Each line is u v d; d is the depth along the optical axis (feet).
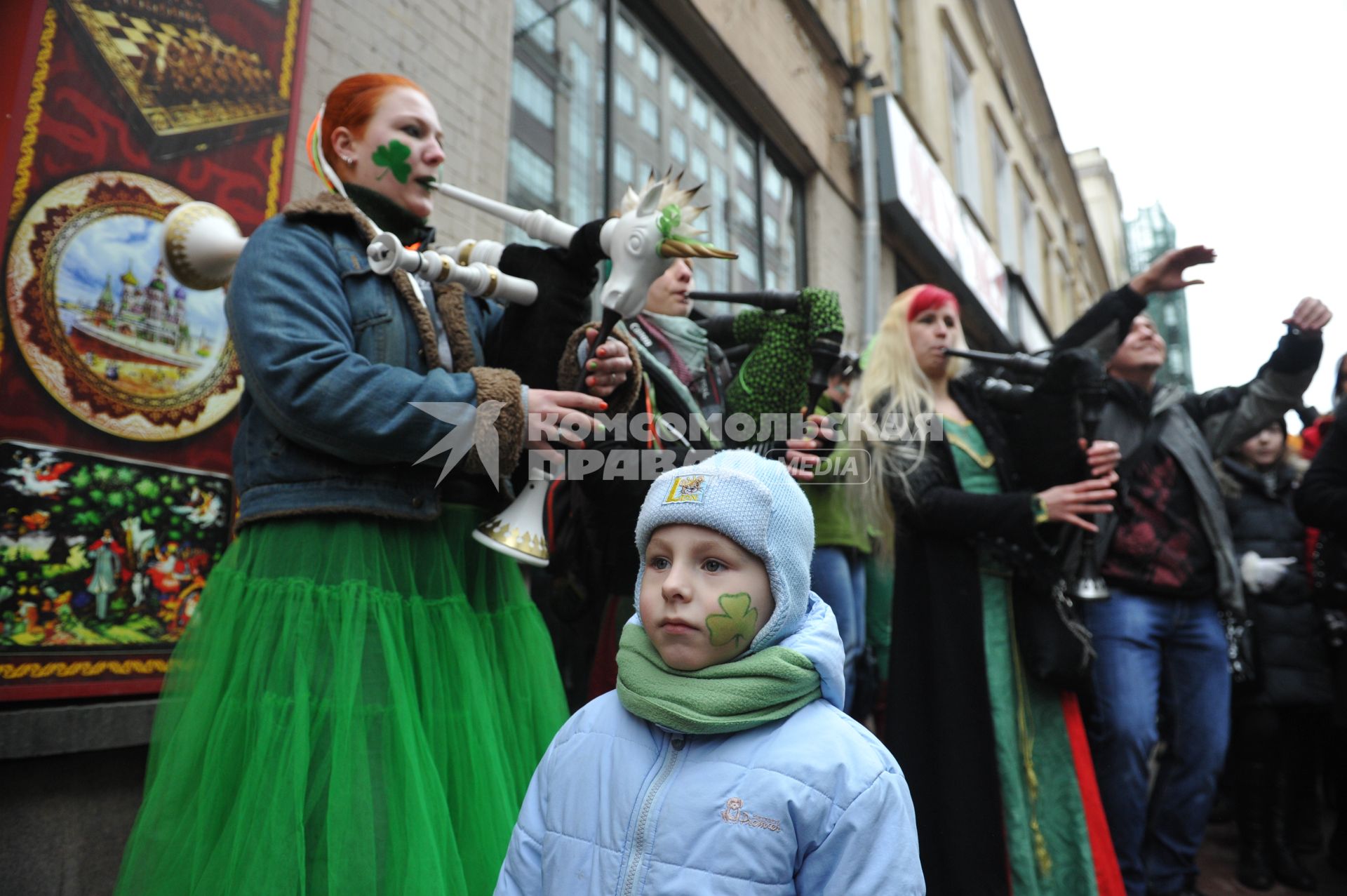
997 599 7.56
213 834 4.14
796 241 19.61
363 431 4.43
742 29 17.03
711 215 16.28
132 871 4.11
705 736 3.62
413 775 4.23
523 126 11.43
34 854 5.51
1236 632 10.44
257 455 4.77
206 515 6.62
